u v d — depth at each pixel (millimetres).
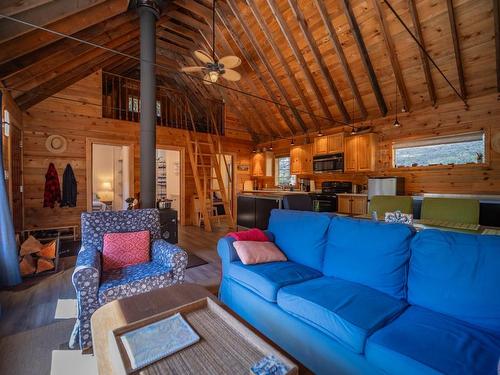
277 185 8555
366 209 5641
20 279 2969
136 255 2383
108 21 4008
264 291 1856
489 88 4320
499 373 938
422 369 1032
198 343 1160
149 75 3893
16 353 1764
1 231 2873
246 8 4969
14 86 3711
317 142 6852
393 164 5645
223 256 2428
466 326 1319
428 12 3723
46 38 3170
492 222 3771
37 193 4863
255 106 7527
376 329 1308
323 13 4312
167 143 6766
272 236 2701
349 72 5129
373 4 3871
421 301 1555
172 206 7953
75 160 5238
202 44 6000
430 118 5035
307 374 1059
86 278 1802
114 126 5723
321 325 1468
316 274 2102
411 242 1735
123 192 6680
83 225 2361
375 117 5852
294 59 5516
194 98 8078
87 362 1689
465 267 1443
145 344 1132
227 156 8602
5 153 3598
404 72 4734
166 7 4707
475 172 4566
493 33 3635
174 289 1757
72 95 5203
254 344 1158
